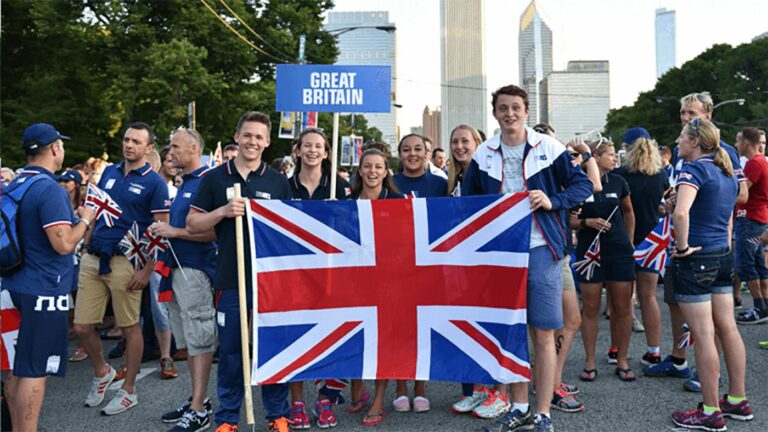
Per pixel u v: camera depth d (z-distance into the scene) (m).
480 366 3.99
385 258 4.12
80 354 6.41
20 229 3.71
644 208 5.40
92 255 4.80
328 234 4.10
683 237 3.97
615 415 4.29
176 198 4.60
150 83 22.05
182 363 6.17
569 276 4.54
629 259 5.04
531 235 3.95
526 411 3.99
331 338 4.08
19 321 3.75
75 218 4.21
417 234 4.10
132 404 4.77
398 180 5.14
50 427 4.37
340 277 4.10
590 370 5.13
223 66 26.11
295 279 4.05
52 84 26.25
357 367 4.07
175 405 4.82
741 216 6.95
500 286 3.96
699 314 4.01
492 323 3.97
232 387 3.97
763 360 5.50
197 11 24.50
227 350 3.95
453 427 4.16
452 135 5.09
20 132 24.84
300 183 5.06
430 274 4.09
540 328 3.91
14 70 27.08
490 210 3.98
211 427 4.24
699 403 4.12
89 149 26.56
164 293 4.41
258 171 4.18
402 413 4.48
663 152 8.89
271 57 27.44
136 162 5.04
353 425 4.24
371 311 4.11
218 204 4.08
